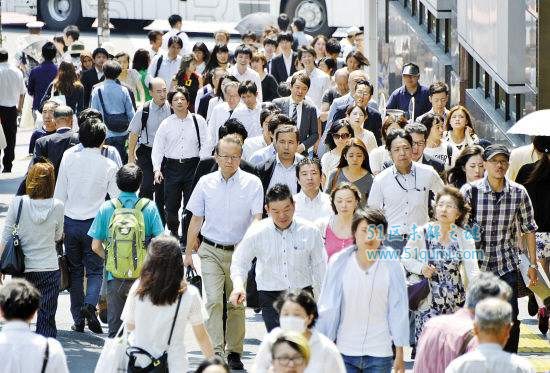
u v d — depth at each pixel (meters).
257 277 21.34
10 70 45.38
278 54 46.69
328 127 33.25
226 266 23.53
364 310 18.50
